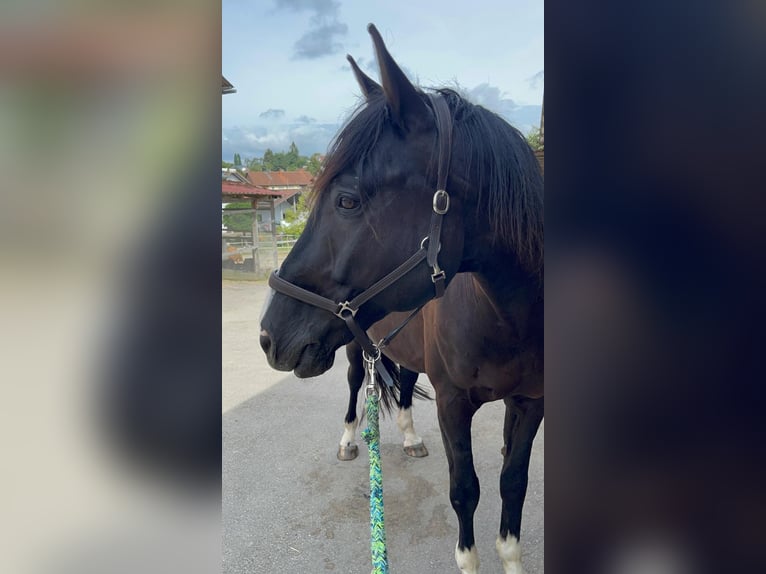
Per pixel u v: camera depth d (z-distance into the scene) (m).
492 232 1.16
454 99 1.20
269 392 3.77
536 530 1.99
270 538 2.00
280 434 2.99
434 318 1.50
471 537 1.56
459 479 1.52
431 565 1.82
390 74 1.03
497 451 2.67
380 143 1.07
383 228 1.07
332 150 1.11
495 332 1.31
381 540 0.94
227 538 2.01
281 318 1.16
